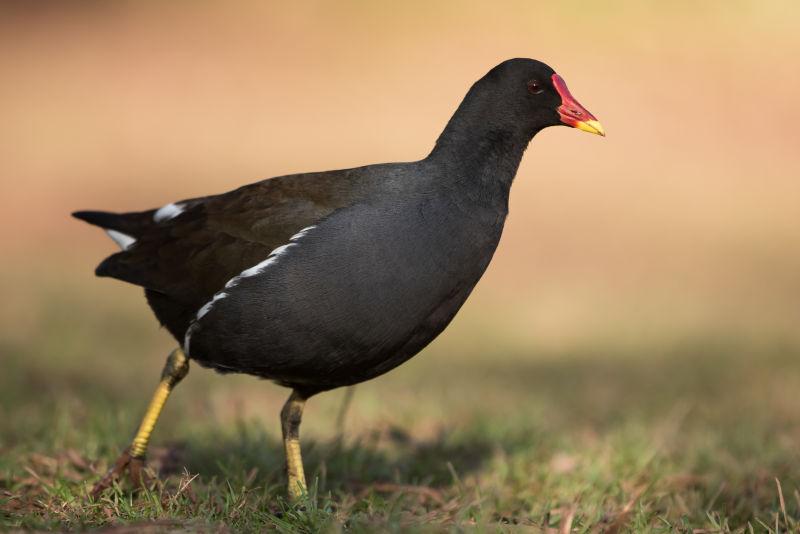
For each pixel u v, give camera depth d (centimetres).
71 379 1283
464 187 757
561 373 1452
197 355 781
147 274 788
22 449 879
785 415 1186
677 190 2448
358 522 693
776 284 2000
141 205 2283
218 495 735
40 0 3198
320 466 845
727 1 3212
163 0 3272
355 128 2669
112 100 2738
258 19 3183
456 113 779
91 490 774
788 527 771
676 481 892
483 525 687
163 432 1012
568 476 891
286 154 2531
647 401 1292
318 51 3033
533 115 785
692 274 2055
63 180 2348
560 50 3014
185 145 2545
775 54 3006
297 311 727
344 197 745
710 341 1611
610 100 2789
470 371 1458
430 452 975
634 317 1780
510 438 1017
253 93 2814
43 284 1844
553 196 2391
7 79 2812
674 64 2962
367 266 720
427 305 739
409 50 3030
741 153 2620
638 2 3198
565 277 2039
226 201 788
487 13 3206
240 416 1036
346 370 754
